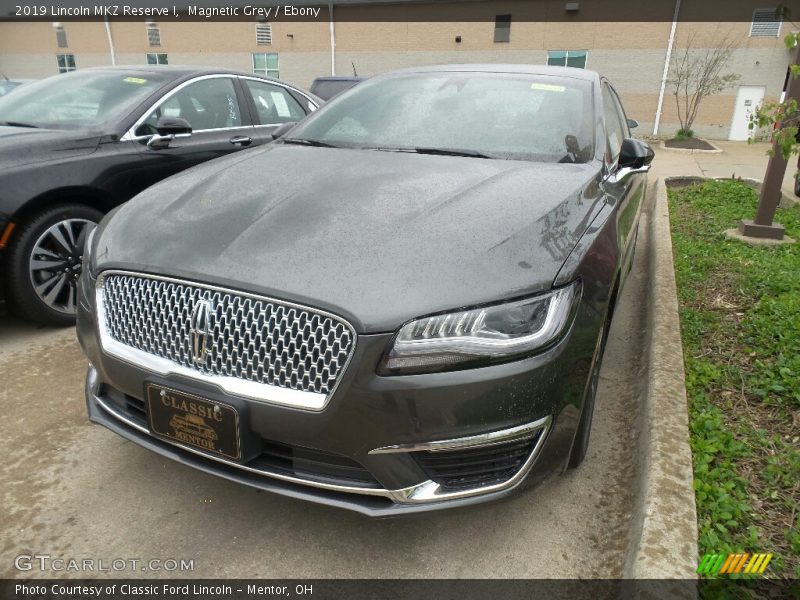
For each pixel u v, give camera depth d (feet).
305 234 6.35
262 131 16.40
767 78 73.31
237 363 5.83
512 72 11.26
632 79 77.15
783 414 8.82
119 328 6.59
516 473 6.10
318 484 5.90
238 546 6.79
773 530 6.62
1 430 8.73
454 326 5.58
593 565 6.63
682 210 22.95
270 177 8.05
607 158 9.59
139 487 7.68
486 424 5.74
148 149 13.25
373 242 6.15
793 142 10.64
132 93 13.94
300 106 18.28
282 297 5.64
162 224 6.96
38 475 7.82
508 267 5.98
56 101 14.01
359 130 10.19
